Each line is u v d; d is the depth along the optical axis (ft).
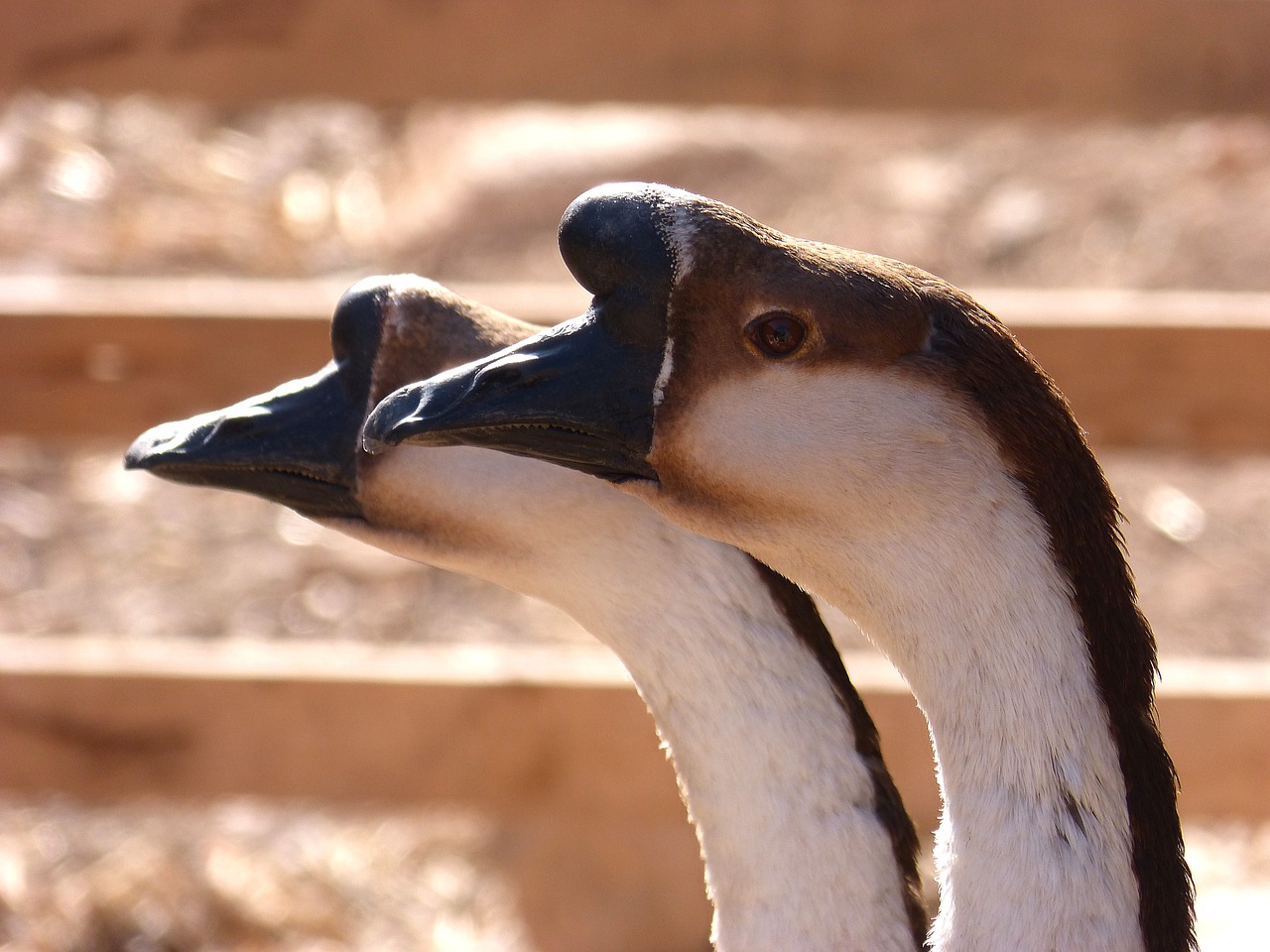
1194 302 21.66
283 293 22.29
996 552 11.63
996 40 21.38
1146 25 21.21
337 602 37.86
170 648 21.79
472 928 30.30
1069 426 11.62
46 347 21.83
